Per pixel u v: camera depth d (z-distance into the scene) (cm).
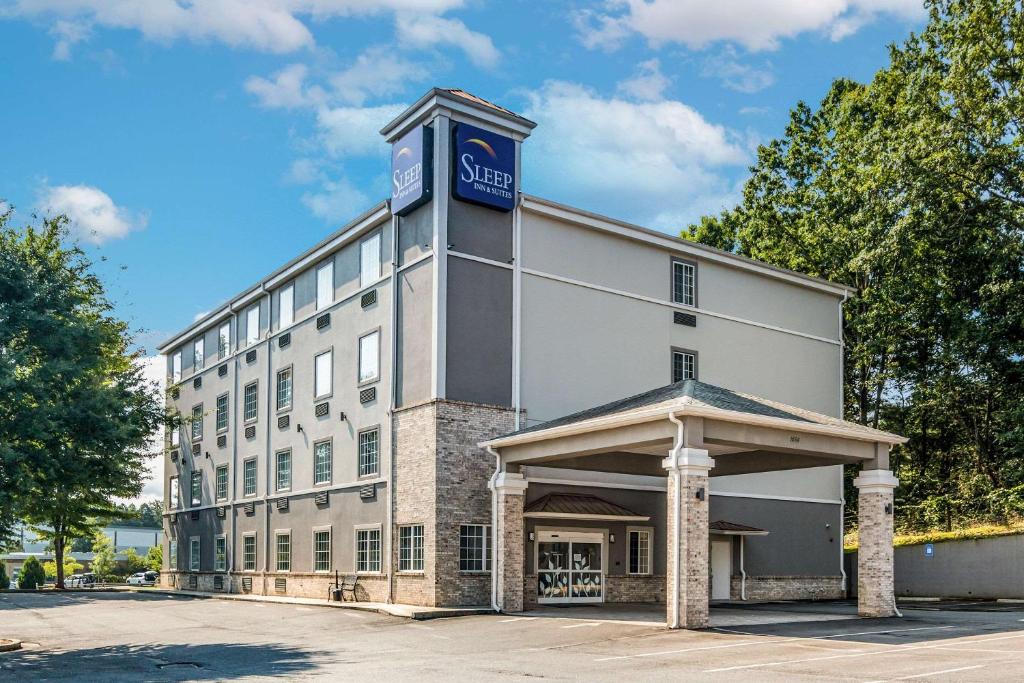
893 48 3869
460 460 2534
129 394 2027
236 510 3700
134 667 1553
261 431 3562
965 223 3478
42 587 5534
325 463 3095
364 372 2905
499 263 2677
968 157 3281
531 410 2678
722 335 3166
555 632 1909
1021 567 3042
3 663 1642
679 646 1650
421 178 2612
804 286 3450
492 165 2684
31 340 1894
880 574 2286
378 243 2892
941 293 3553
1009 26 3291
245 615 2528
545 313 2750
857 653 1519
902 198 3416
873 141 3694
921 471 4212
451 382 2547
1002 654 1463
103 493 1994
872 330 3781
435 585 2450
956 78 3284
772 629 1934
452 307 2573
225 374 3934
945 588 3244
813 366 3428
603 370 2845
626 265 2958
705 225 4875
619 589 2781
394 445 2697
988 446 3847
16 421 1797
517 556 2438
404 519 2617
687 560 1928
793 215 4597
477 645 1739
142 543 10769
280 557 3334
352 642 1842
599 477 2791
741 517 3108
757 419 2048
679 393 2200
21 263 1928
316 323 3225
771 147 4722
